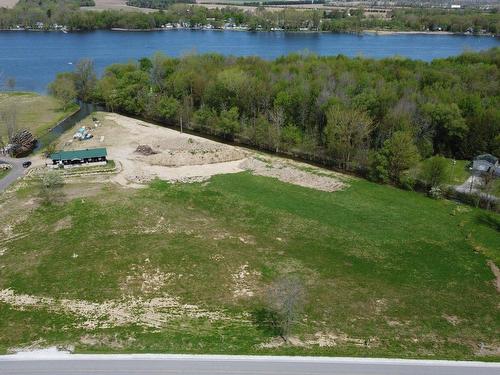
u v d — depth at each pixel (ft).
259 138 383.04
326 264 222.89
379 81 420.77
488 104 393.50
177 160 350.02
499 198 298.76
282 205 284.41
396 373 153.58
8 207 269.03
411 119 367.25
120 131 426.92
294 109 403.54
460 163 366.63
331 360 158.40
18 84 593.83
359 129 344.08
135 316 181.68
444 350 168.86
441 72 445.37
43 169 329.31
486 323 185.78
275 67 483.10
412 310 192.03
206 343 166.61
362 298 198.49
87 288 197.47
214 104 438.81
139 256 219.20
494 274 219.41
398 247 240.94
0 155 356.38
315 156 368.48
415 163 317.63
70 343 165.37
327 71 455.22
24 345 164.55
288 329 172.55
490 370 156.04
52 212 263.08
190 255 221.46
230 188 307.58
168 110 437.17
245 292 199.41
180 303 190.70
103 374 149.18
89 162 340.80
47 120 459.73
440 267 223.92
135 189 300.20
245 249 231.91
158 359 156.56
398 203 292.81
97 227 244.22
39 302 188.44
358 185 320.50
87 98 537.65
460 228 261.85
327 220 266.98
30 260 216.13
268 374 151.23
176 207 275.18
